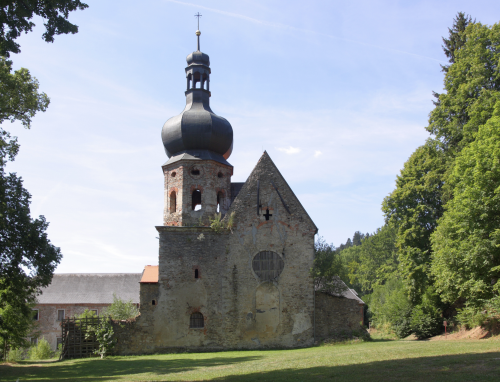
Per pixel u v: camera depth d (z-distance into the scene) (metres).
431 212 44.34
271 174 38.28
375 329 63.88
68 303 67.00
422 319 41.62
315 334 35.41
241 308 35.81
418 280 43.34
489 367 15.18
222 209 39.41
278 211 37.38
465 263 29.72
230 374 19.06
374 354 22.23
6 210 26.22
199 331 35.44
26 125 30.67
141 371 23.64
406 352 22.16
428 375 14.52
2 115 29.48
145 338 35.34
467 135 37.16
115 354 35.03
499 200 28.17
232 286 36.19
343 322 35.84
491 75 39.16
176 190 38.81
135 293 69.94
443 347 23.70
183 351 35.06
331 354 24.50
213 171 38.97
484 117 35.88
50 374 24.34
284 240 36.84
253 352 32.69
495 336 28.95
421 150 47.50
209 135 39.06
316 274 35.75
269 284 36.09
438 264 33.66
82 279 71.25
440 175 44.09
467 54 41.66
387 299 54.94
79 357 35.12
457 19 49.91
